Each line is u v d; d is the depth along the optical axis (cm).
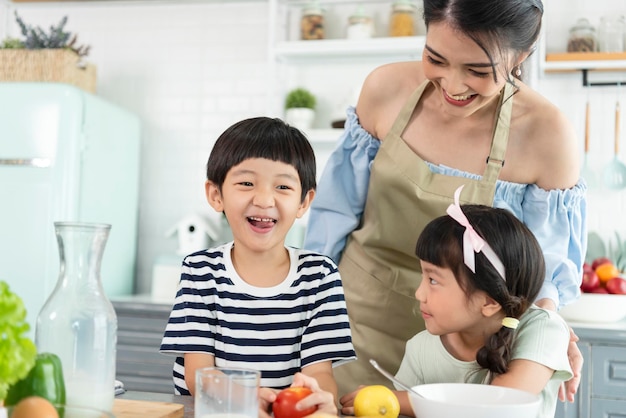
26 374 77
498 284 116
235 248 129
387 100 156
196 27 337
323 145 317
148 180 338
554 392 127
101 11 344
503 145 144
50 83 277
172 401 107
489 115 145
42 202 273
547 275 148
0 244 274
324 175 163
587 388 236
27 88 277
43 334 85
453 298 120
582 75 298
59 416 78
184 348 122
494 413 85
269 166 121
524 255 118
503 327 119
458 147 149
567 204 147
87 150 284
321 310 126
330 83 320
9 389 79
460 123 147
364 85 160
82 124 280
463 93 118
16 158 275
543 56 284
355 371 158
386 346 157
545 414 125
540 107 143
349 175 163
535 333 121
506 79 117
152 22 340
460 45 110
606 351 235
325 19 319
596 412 235
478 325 124
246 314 124
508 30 109
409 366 136
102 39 343
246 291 125
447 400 97
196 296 125
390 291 156
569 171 145
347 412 108
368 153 159
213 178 126
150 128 339
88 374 85
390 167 150
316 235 166
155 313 274
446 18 110
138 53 341
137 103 340
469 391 98
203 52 336
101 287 90
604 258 276
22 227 273
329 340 124
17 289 272
